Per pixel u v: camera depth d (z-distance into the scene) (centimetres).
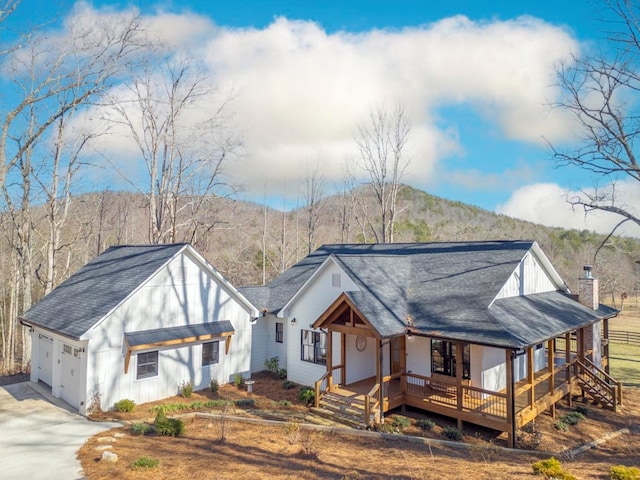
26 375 2103
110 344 1517
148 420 1398
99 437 1198
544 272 2089
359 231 6284
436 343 1702
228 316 1927
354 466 1014
